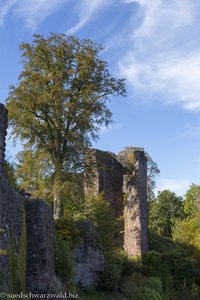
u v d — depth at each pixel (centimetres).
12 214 1719
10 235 1661
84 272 2564
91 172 3500
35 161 3366
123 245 4022
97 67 3534
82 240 2617
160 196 7300
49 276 1923
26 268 1886
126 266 3391
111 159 4388
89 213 3428
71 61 3512
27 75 3384
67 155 3428
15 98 3353
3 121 1609
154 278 3350
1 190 1583
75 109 3372
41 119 3459
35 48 3462
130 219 3953
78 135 3400
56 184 3266
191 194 7462
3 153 1605
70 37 3531
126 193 4041
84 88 3491
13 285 1639
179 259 3803
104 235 3328
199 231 4981
